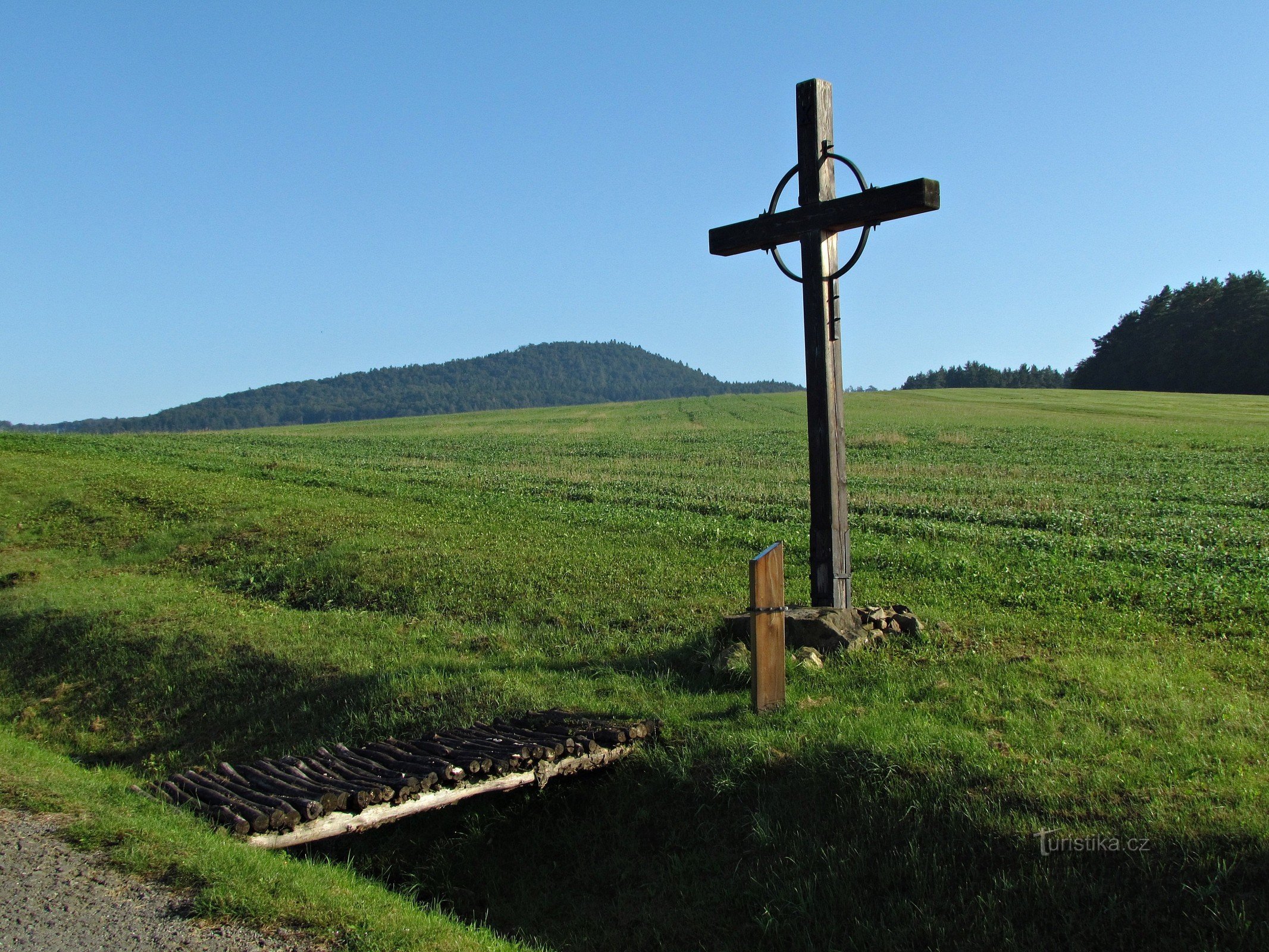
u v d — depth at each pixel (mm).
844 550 9500
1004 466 32250
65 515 21469
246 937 4516
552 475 29828
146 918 4664
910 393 90375
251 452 40156
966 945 4812
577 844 6633
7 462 28344
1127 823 5156
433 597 13438
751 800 6281
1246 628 9844
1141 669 8211
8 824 5898
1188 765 5848
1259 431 45344
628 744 7145
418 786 6453
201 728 10125
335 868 6000
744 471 31625
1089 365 119062
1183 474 29219
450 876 6625
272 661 10875
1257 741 6336
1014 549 15523
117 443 42094
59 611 13836
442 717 8500
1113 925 4664
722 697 8133
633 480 28062
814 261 9156
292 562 16125
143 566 17469
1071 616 10578
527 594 13000
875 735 6477
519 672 9398
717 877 5855
